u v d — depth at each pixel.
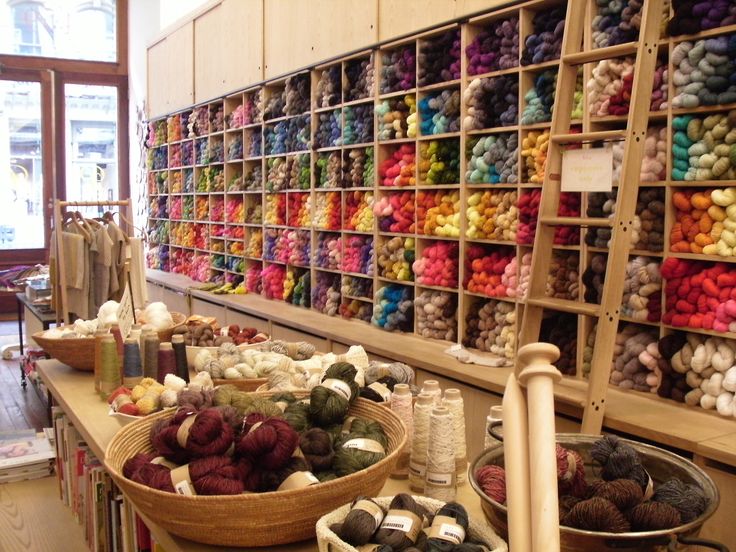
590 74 3.46
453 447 1.66
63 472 3.13
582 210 3.50
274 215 6.41
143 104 9.83
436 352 4.21
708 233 3.06
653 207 3.21
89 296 4.81
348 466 1.59
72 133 10.19
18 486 3.28
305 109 5.85
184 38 8.34
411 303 4.70
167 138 9.03
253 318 6.05
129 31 10.30
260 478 1.56
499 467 1.49
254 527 1.46
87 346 3.01
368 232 5.09
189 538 1.52
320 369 2.52
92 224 4.88
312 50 5.71
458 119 4.26
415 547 1.27
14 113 9.75
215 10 7.50
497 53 4.01
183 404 1.94
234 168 7.34
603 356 2.91
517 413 0.90
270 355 2.70
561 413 3.21
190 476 1.53
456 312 4.41
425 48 4.46
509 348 3.93
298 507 1.46
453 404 1.81
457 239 4.36
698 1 2.98
